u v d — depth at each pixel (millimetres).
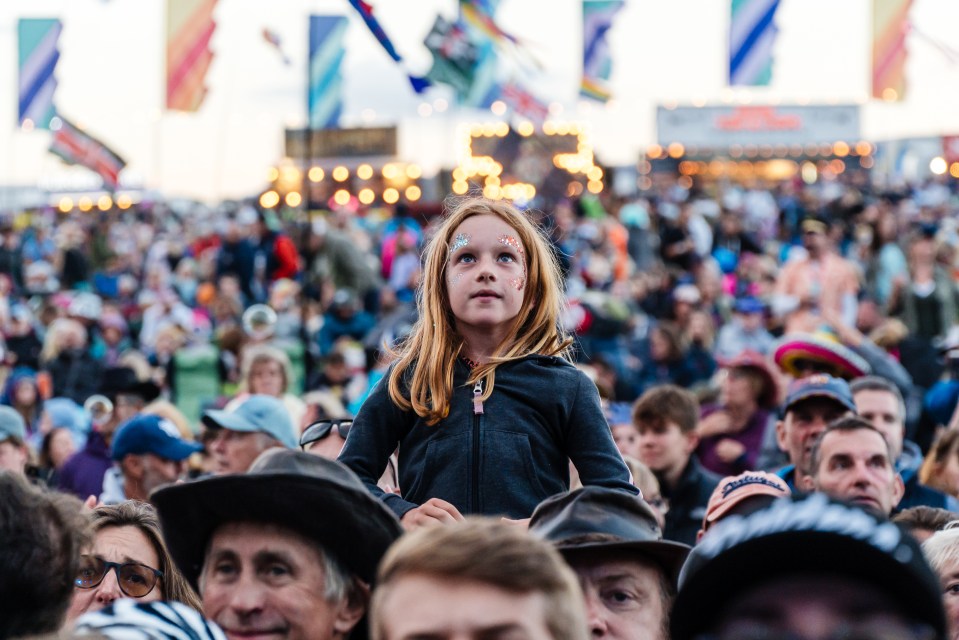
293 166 50094
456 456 5418
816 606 2793
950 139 69375
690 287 23062
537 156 42938
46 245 43688
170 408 12109
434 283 5695
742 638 2801
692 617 2879
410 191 51656
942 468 10391
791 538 2775
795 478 9602
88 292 36625
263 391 13438
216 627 4059
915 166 69812
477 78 26859
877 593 2777
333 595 4238
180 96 23969
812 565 2785
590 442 5496
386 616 3234
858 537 2754
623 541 4500
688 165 70688
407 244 31641
